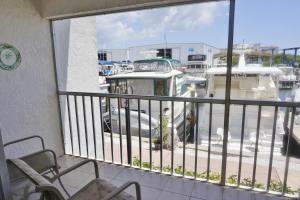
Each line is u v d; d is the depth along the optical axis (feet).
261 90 12.10
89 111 12.10
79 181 7.75
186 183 7.43
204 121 12.82
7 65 7.38
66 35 10.08
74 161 9.40
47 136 9.16
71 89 10.55
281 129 10.46
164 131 13.46
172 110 7.50
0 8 7.08
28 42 8.07
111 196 3.98
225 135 6.79
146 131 14.97
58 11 8.12
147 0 6.79
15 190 6.68
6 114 7.46
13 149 7.79
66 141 10.26
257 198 6.58
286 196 6.61
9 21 7.37
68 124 10.37
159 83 16.56
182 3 6.74
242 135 6.79
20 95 7.89
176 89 18.51
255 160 6.82
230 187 7.14
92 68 12.16
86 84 11.68
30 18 8.07
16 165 4.46
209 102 6.78
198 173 8.60
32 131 8.46
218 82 14.03
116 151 12.89
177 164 11.09
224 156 6.98
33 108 8.44
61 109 9.77
